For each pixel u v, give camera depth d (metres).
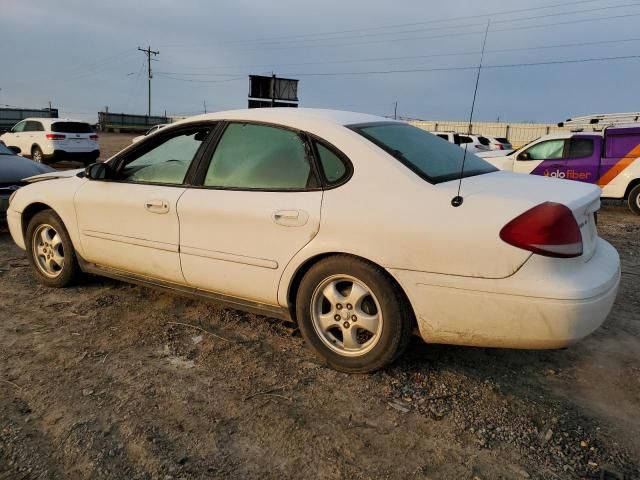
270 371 3.10
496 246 2.54
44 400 2.78
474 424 2.59
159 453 2.36
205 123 3.59
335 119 3.25
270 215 3.09
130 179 3.87
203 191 3.43
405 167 2.89
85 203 4.02
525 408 2.73
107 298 4.24
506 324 2.59
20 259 5.47
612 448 2.42
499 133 35.72
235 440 2.46
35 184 4.57
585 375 3.09
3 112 37.38
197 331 3.63
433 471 2.27
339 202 2.92
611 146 10.27
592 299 2.51
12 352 3.32
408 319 2.86
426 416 2.66
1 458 2.33
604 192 10.38
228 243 3.28
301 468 2.28
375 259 2.80
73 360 3.21
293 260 3.05
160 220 3.58
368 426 2.57
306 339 3.15
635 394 2.89
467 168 3.26
